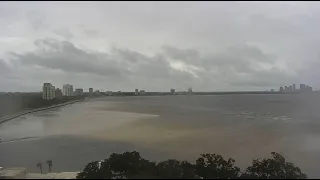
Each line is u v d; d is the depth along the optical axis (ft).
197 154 154.61
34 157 160.66
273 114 366.02
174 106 609.01
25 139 226.79
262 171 79.10
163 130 243.81
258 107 502.38
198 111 450.30
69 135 234.99
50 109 597.93
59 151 174.50
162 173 69.10
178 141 191.31
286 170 79.10
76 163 144.66
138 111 477.77
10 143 209.77
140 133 230.68
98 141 202.08
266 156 147.23
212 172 79.25
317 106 495.00
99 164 86.02
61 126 302.04
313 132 219.82
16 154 169.48
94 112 482.69
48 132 260.62
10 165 143.74
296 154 151.23
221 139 194.90
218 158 85.97
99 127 279.28
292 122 282.97
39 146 193.47
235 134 215.10
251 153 154.30
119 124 297.53
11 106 604.90
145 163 80.33
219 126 262.26
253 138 196.65
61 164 143.43
